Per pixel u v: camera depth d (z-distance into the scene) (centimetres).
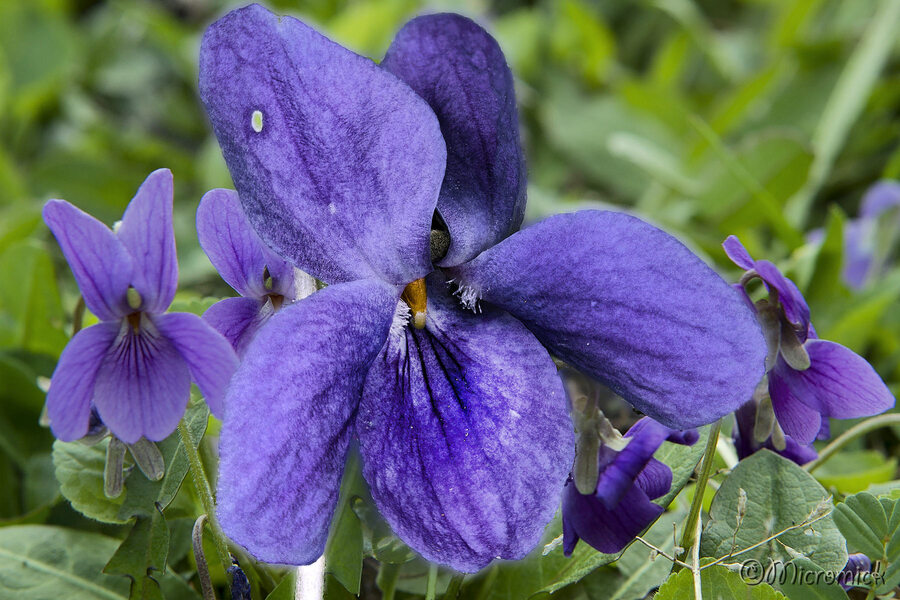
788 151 16
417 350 9
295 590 9
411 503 9
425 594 10
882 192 14
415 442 9
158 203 9
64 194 18
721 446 10
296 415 9
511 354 9
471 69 9
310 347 9
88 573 10
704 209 17
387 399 9
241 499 8
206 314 10
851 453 12
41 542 10
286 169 9
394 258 9
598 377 9
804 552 10
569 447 9
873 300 13
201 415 10
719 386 9
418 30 9
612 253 9
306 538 9
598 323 9
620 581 10
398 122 9
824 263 14
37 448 12
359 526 10
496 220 9
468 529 9
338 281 9
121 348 9
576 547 10
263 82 9
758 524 10
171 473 10
